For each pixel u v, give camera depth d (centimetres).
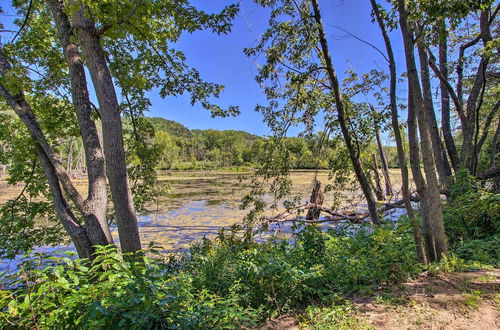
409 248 390
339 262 349
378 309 257
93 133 452
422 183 363
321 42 455
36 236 581
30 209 566
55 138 614
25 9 552
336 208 912
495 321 223
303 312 276
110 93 428
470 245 414
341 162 630
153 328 200
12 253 522
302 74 480
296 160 618
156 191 703
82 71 452
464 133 758
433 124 773
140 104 663
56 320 196
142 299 196
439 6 310
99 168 450
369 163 656
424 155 356
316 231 401
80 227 433
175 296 215
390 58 362
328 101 568
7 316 188
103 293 213
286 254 384
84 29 418
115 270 240
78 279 212
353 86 566
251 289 311
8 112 654
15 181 555
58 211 437
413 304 258
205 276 359
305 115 564
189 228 980
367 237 417
